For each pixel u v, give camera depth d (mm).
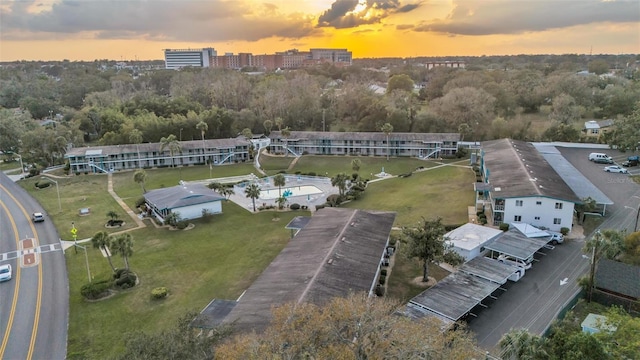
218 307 50844
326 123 160625
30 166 125188
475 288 51562
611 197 83812
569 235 69062
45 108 185375
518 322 48031
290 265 54375
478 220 75750
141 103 163500
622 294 49625
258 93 179375
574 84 160000
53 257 69438
